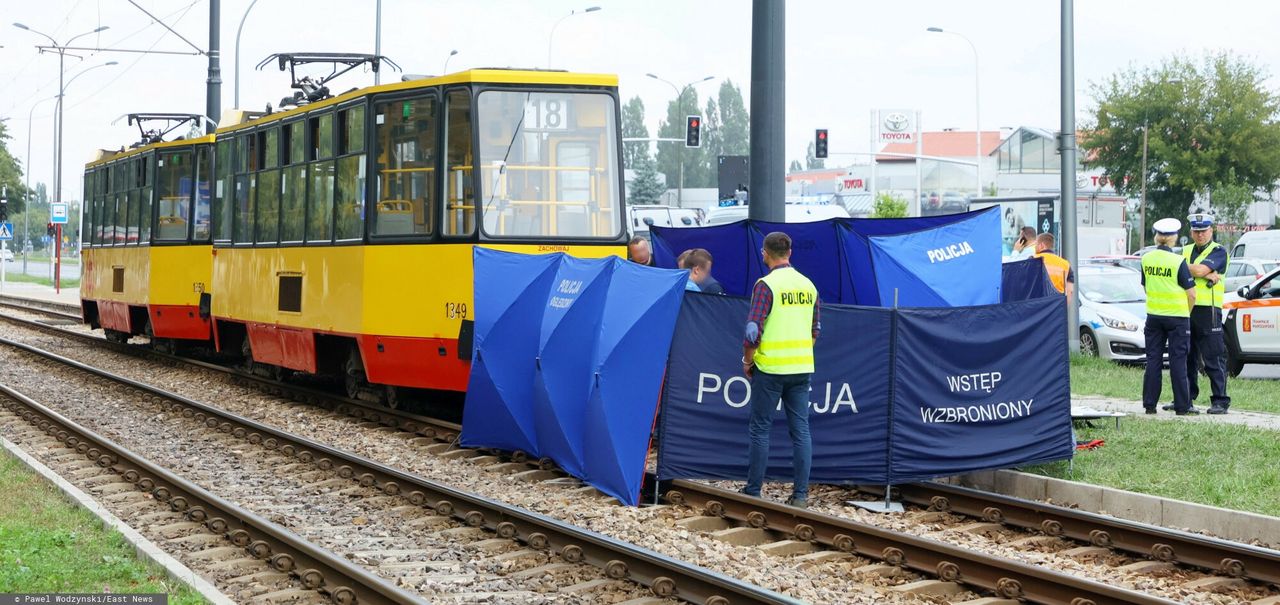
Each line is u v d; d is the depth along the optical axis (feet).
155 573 26.76
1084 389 58.59
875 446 36.35
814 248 46.21
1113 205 189.88
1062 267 60.54
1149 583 27.40
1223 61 223.71
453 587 26.96
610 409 36.37
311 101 58.39
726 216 112.78
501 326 42.16
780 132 47.67
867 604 25.86
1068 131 71.20
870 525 32.07
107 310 89.97
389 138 50.19
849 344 36.27
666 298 35.68
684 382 36.06
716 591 25.29
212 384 67.77
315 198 56.08
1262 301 66.69
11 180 344.90
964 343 36.88
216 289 69.00
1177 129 223.71
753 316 34.35
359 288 51.16
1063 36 70.69
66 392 63.46
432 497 36.06
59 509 33.19
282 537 29.63
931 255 40.19
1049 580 25.63
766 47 47.47
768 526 32.63
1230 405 52.16
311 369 56.18
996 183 325.21
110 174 90.22
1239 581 27.37
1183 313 48.65
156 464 42.57
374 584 25.59
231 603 24.36
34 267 345.10
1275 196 263.08
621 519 33.37
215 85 112.37
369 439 48.06
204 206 75.41
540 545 30.22
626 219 48.57
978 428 37.09
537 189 47.67
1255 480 36.24
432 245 47.78
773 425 36.65
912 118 344.69
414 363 48.67
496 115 47.47
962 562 27.50
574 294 39.17
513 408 41.68
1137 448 41.45
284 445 45.16
